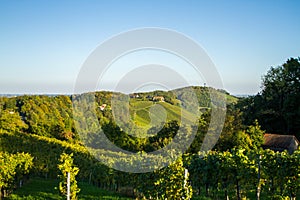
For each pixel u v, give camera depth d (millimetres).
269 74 43312
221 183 15242
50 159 26375
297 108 36688
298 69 41469
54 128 36844
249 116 40938
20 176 20422
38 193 18094
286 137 30766
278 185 13406
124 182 17719
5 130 36844
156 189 13844
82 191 18812
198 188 16797
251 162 14094
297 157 12781
